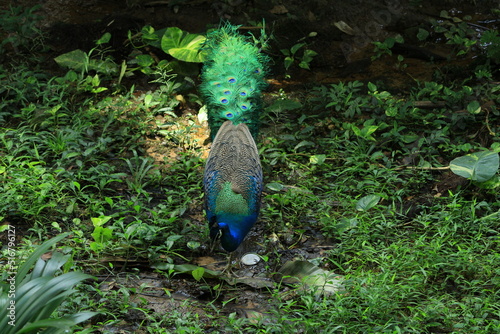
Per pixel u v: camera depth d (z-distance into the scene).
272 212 7.68
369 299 5.86
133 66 11.14
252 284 6.41
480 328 5.62
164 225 7.29
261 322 5.66
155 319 5.76
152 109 10.07
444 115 9.86
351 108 9.87
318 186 8.55
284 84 11.19
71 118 9.56
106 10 12.46
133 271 6.64
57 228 6.86
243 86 7.92
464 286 6.28
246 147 7.10
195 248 7.00
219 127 8.02
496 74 11.59
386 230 7.27
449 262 6.66
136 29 11.70
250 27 11.56
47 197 7.58
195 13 12.19
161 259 6.73
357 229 7.31
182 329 5.45
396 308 6.02
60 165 8.23
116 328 5.61
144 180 8.36
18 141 8.74
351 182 8.49
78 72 10.75
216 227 6.38
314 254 7.14
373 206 7.52
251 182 6.76
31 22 11.48
